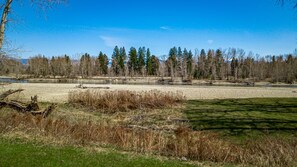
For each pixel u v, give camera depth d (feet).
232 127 60.23
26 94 123.85
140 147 36.65
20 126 41.34
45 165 26.03
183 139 39.27
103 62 442.91
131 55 425.28
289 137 50.62
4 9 45.78
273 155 33.81
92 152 31.94
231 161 33.47
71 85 208.13
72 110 79.25
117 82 297.94
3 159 26.68
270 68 367.25
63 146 33.91
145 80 335.47
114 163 28.37
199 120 68.39
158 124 64.59
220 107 89.45
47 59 421.59
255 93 153.38
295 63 323.37
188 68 419.74
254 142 40.83
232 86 238.07
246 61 383.24
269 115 73.72
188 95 135.44
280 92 163.12
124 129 44.09
